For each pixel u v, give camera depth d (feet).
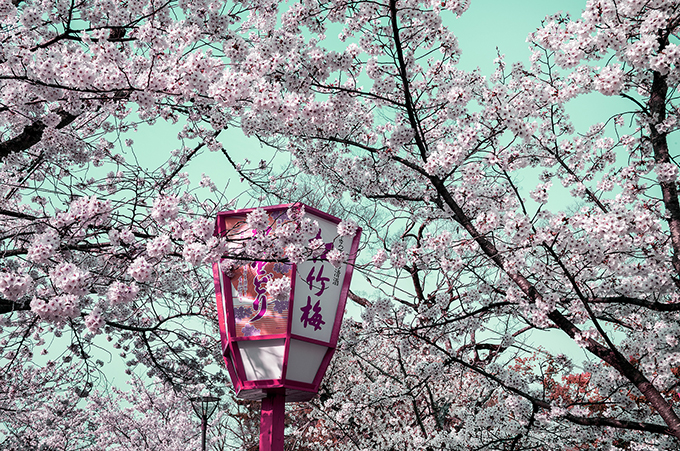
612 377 16.78
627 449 19.36
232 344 20.01
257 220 12.96
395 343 22.71
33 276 16.94
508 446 20.79
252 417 54.75
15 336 20.80
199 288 24.09
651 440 17.34
